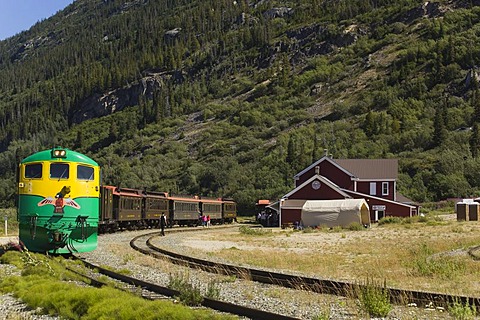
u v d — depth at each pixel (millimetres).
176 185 121250
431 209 79500
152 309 10945
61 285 13797
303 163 106625
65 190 21188
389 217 56562
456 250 24094
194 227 61625
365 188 66062
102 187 37656
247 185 107188
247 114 183000
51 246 21219
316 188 60656
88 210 21672
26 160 21562
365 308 11586
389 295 12719
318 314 11359
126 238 36062
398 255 23750
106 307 11133
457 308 11031
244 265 21203
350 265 21328
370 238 36031
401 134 124438
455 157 97812
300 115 175250
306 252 27672
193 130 198625
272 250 29250
